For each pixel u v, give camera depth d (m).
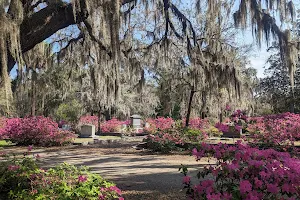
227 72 11.62
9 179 3.73
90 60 11.04
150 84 25.64
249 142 9.22
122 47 9.94
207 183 2.47
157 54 11.10
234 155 2.69
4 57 5.31
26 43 5.72
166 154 9.68
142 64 11.62
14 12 5.34
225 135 14.49
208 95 13.64
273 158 2.63
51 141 13.02
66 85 19.31
